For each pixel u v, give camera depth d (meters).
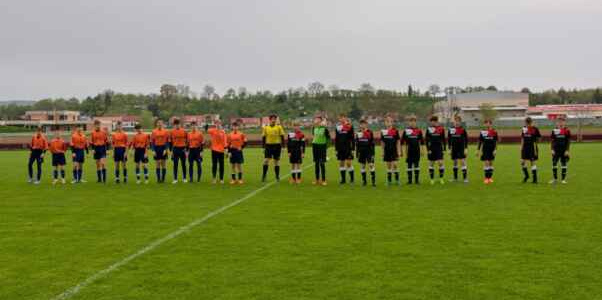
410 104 155.12
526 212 13.20
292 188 19.28
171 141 21.66
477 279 7.60
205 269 8.27
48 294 7.16
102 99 186.38
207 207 14.66
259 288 7.32
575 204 14.45
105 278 7.87
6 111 178.00
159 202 15.80
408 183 20.45
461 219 12.32
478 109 133.12
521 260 8.57
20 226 12.02
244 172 26.89
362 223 11.95
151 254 9.27
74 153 22.38
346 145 20.48
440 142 20.19
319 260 8.73
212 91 172.25
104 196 17.44
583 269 8.03
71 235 10.95
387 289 7.21
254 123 141.25
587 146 48.75
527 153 19.92
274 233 10.92
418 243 9.86
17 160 40.00
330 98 165.25
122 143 21.91
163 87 169.75
